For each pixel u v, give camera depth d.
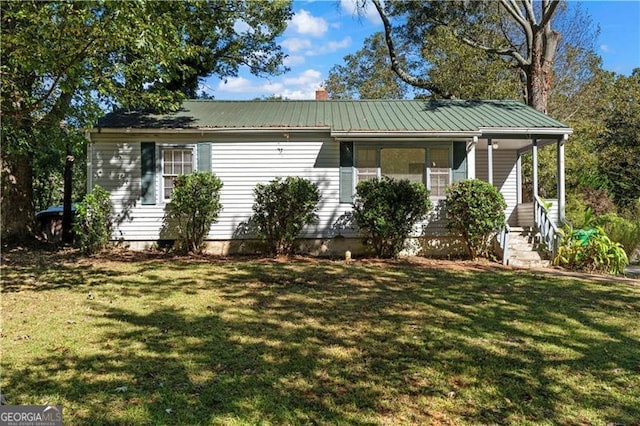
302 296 7.04
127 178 11.84
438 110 13.53
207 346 4.71
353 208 11.50
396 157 11.92
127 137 11.77
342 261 10.70
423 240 11.84
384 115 12.96
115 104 11.85
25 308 6.14
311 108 13.91
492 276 8.95
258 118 12.58
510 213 13.97
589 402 3.55
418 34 20.58
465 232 11.04
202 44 16.52
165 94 11.87
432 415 3.31
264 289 7.50
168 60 9.52
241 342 4.86
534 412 3.37
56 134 9.59
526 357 4.52
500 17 20.08
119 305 6.37
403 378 3.97
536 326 5.57
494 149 14.21
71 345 4.70
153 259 10.63
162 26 7.73
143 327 5.35
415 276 8.84
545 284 8.20
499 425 3.17
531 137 11.84
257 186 11.36
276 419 3.22
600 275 9.46
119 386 3.73
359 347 4.75
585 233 10.49
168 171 11.95
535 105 17.84
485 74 18.16
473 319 5.84
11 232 12.37
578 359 4.48
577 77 24.69
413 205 10.88
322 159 11.94
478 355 4.56
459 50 18.11
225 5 14.24
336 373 4.06
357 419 3.24
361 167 11.91
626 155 21.59
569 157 18.28
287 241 11.45
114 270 9.10
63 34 5.99
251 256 11.40
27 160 12.90
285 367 4.18
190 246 11.75
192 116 12.74
